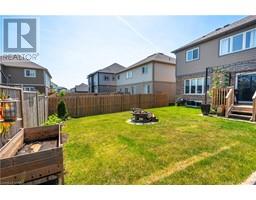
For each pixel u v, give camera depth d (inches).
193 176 125.1
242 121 317.1
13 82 1017.5
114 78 1374.3
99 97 575.8
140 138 222.4
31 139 165.5
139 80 941.2
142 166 142.9
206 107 407.8
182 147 184.4
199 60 592.7
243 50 448.8
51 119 381.1
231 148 178.2
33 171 94.5
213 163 144.5
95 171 136.4
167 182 119.0
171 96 886.4
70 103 512.4
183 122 323.0
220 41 512.7
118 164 147.9
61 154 104.9
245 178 121.5
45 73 1135.6
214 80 487.5
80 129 296.2
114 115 481.7
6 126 130.7
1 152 101.5
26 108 218.4
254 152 167.3
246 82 442.9
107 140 220.4
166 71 864.9
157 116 400.5
